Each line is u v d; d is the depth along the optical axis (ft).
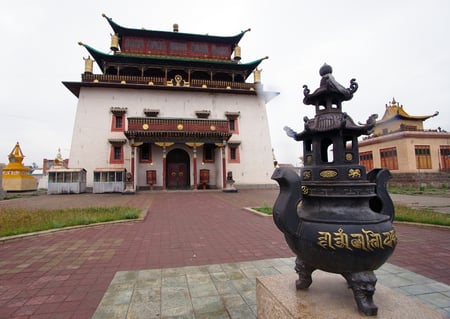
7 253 18.97
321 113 9.34
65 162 127.65
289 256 17.88
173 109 94.89
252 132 99.40
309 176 9.22
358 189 7.89
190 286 12.66
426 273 14.32
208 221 31.76
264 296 9.07
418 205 44.14
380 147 110.52
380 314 6.99
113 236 24.11
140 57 96.43
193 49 108.68
